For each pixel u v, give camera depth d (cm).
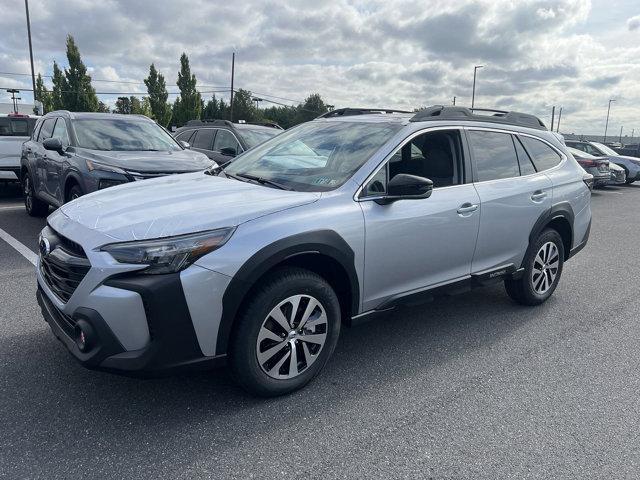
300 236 306
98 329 268
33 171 845
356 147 383
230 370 309
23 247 667
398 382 353
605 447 287
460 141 421
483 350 410
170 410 307
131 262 269
